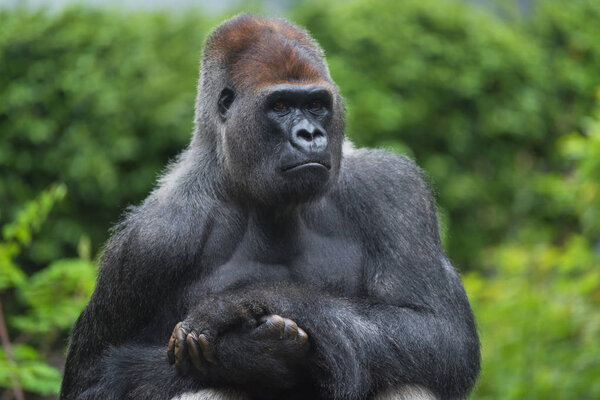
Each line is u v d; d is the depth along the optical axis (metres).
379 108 48.41
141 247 19.14
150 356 18.83
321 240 20.11
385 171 20.62
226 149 19.47
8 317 35.34
